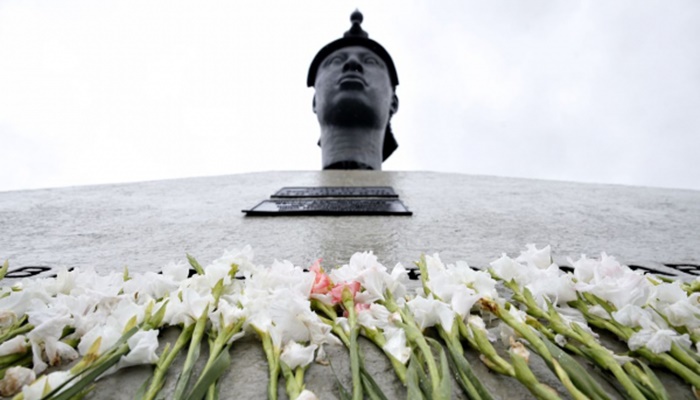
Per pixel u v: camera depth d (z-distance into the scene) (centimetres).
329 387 96
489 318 125
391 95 1089
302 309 104
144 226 322
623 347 113
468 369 88
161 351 111
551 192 518
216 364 88
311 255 233
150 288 135
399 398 93
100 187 555
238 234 289
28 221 345
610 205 432
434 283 125
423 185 570
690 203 453
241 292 132
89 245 266
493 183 601
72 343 108
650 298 114
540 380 98
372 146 955
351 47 1040
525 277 135
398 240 266
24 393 78
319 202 409
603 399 78
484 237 278
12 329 108
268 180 633
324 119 970
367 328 110
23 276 201
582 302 122
